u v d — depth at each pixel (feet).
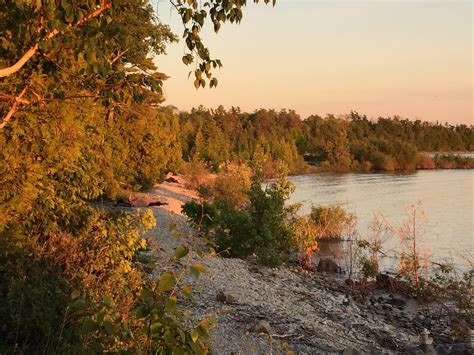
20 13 19.04
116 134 79.61
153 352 10.93
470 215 111.55
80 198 29.48
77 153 27.17
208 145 249.14
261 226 55.67
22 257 19.90
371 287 49.90
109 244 24.21
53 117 25.02
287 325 30.71
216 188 110.83
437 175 250.57
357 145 316.40
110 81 20.30
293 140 331.57
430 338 33.14
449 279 47.34
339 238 77.77
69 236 23.88
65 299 18.06
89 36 15.90
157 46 61.87
